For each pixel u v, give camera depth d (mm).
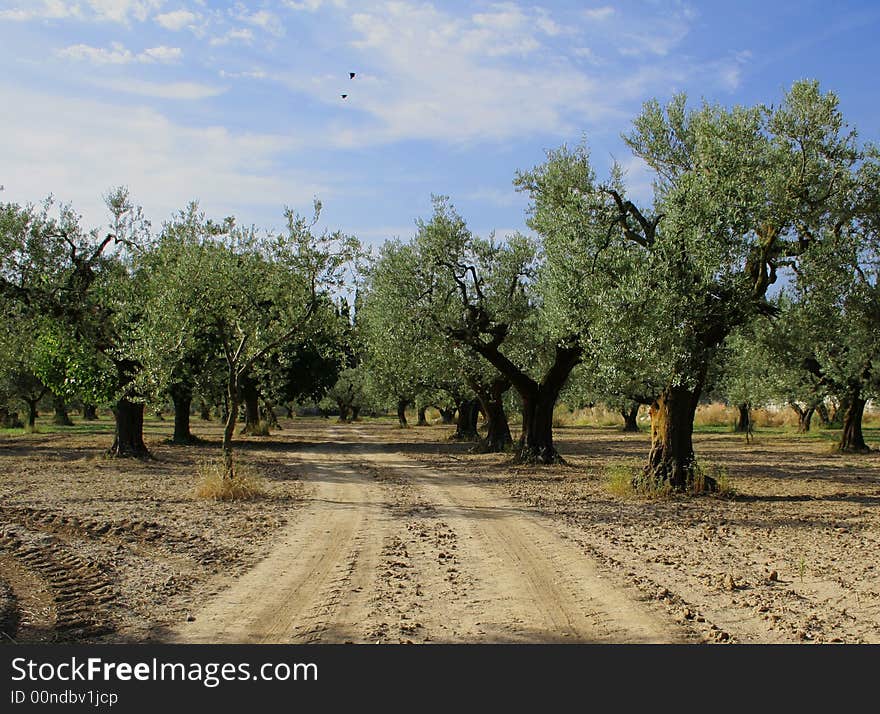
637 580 9086
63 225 22109
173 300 18750
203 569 9633
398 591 8539
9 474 20922
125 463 24672
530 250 25188
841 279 15828
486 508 15188
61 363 25391
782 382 33188
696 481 17375
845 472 24266
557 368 25859
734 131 15406
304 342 21562
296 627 7266
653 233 16859
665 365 14695
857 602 8180
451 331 24578
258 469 23797
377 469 24188
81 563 9781
